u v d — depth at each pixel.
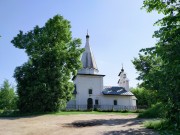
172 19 11.45
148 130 13.90
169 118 13.15
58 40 37.47
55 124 18.95
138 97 79.50
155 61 33.72
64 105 35.62
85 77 57.28
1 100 57.91
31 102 33.75
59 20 37.41
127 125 17.59
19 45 37.12
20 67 35.34
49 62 35.12
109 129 15.21
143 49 11.87
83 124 19.06
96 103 56.62
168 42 11.52
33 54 35.59
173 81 11.36
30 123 19.81
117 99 58.28
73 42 38.34
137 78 34.94
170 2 11.95
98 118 25.61
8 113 32.25
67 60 37.19
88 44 59.84
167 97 12.41
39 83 33.41
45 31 37.09
